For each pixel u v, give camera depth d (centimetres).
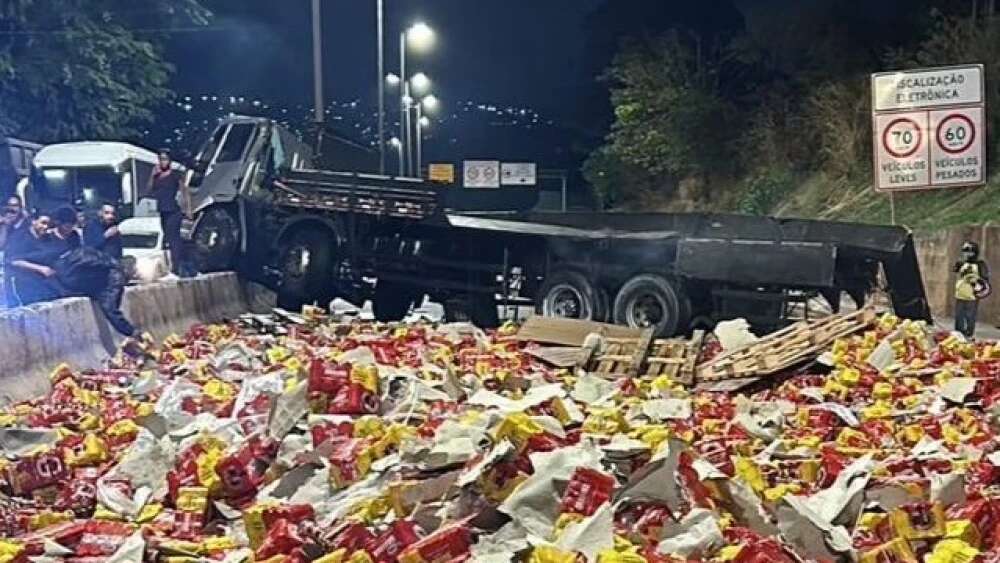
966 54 2655
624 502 425
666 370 1001
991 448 603
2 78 3222
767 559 378
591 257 1609
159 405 737
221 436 617
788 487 511
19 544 437
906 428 686
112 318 1178
